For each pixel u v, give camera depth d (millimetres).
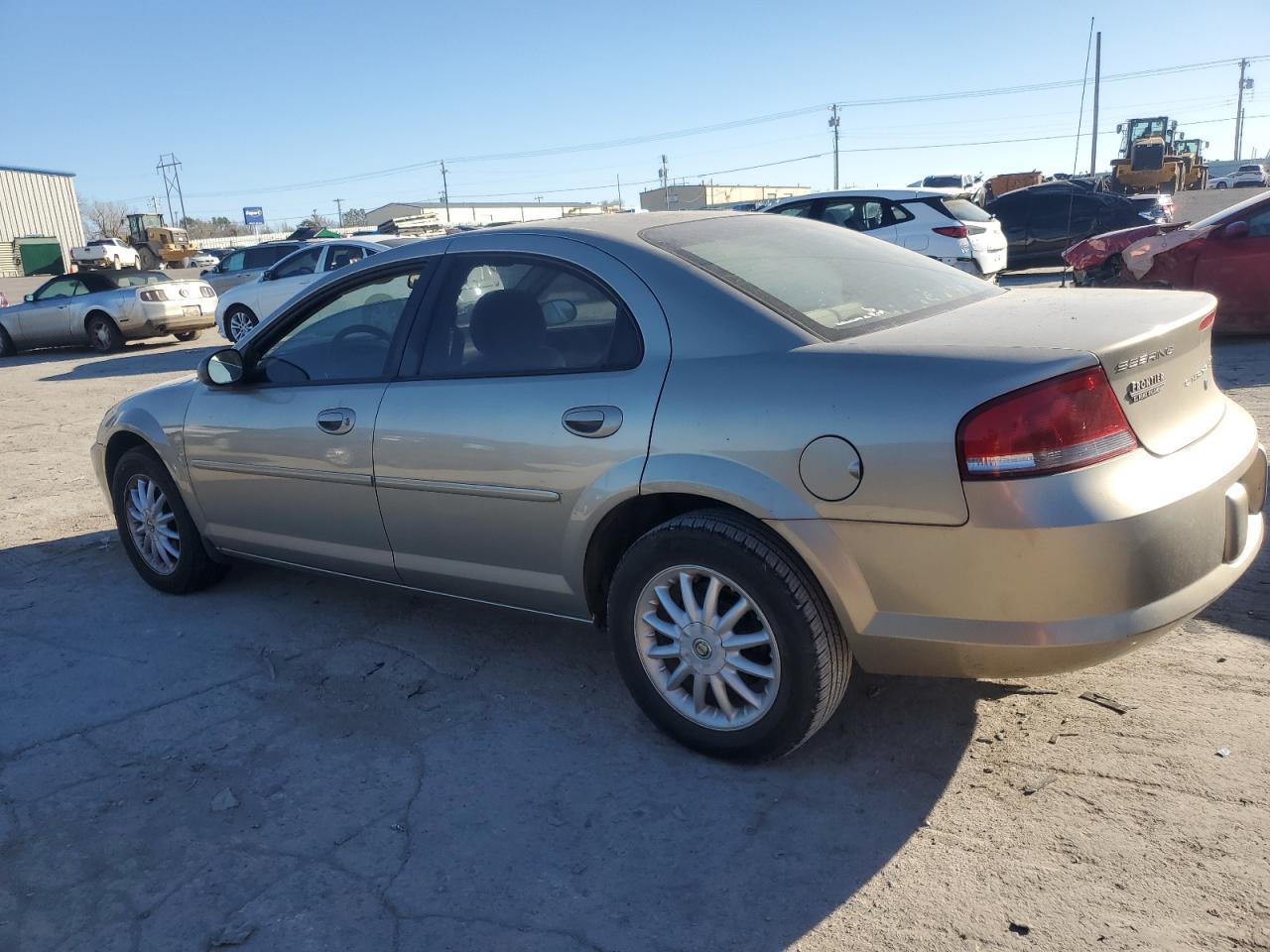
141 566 4797
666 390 2873
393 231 29266
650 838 2674
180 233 44938
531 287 3277
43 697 3725
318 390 3820
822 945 2250
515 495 3205
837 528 2590
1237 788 2668
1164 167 31266
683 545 2838
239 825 2844
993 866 2463
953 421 2404
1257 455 2891
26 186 51375
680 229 3381
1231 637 3484
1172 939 2180
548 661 3768
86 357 17266
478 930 2373
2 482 7371
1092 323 2666
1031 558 2367
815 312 2922
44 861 2736
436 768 3084
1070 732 3008
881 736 3074
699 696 2986
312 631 4191
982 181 39906
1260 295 8875
